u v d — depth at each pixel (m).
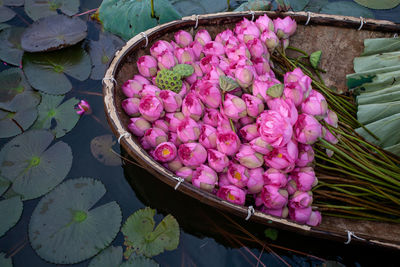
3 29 2.11
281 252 1.68
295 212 1.61
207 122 1.74
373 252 1.69
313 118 1.60
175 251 1.67
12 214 1.68
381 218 1.70
